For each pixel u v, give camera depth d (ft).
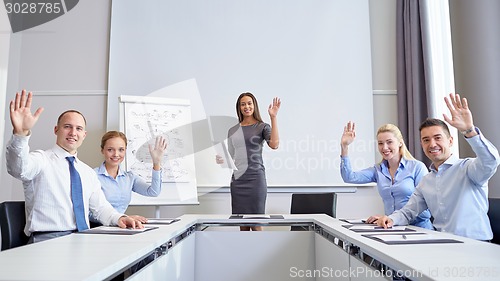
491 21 8.66
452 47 10.19
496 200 5.90
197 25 12.26
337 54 12.13
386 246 3.66
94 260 3.02
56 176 6.48
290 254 6.64
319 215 7.88
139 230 5.09
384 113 12.17
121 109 11.38
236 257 6.61
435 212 6.09
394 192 7.47
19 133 5.54
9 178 11.90
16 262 2.93
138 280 3.56
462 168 5.82
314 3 12.28
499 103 8.43
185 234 6.04
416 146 11.13
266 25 12.24
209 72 12.11
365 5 12.24
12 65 12.21
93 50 12.43
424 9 11.23
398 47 12.05
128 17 12.28
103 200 6.64
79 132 6.82
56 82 12.32
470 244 3.77
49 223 6.29
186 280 5.96
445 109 10.81
